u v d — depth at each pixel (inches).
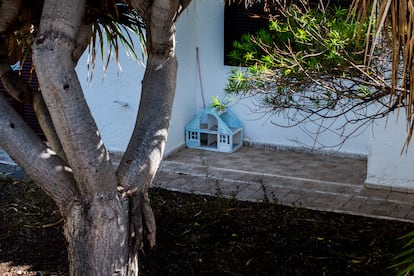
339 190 288.7
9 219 261.3
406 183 281.3
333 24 179.6
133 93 326.3
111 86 328.8
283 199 277.9
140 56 317.4
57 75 133.3
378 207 267.4
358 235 240.1
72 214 148.9
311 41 190.1
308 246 232.2
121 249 151.0
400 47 124.3
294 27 201.9
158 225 251.1
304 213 260.2
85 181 143.9
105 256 149.5
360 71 173.3
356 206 269.0
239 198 279.9
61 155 156.5
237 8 335.6
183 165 325.7
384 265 215.6
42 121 161.3
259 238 239.5
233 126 355.6
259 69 192.2
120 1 174.9
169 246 235.0
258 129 353.1
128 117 330.3
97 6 170.9
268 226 249.4
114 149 336.5
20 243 241.8
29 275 219.5
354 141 333.4
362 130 329.7
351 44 177.3
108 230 148.2
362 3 120.6
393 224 249.3
